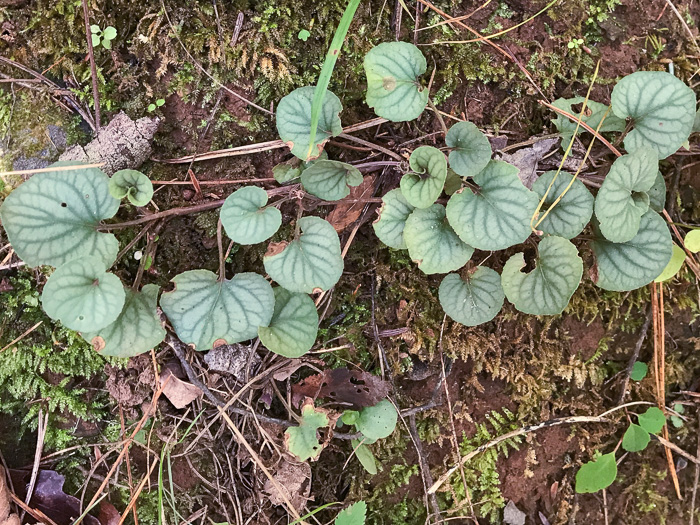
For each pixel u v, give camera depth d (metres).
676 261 0.23
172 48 0.22
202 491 0.24
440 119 0.22
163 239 0.23
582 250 0.24
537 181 0.22
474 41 0.23
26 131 0.22
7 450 0.23
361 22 0.23
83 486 0.23
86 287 0.20
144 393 0.23
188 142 0.23
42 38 0.22
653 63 0.24
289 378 0.24
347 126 0.23
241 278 0.22
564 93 0.24
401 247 0.22
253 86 0.22
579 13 0.23
